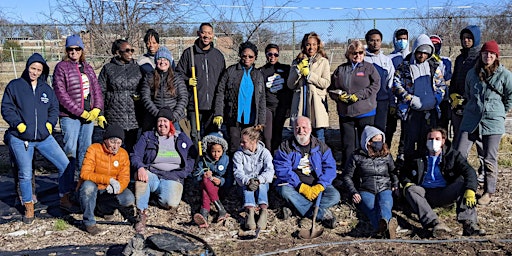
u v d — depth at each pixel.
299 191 5.58
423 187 5.53
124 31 11.70
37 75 5.51
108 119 6.36
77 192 5.54
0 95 16.19
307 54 6.32
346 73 6.20
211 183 5.65
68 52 5.92
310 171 5.73
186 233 5.34
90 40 12.18
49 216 5.91
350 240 5.25
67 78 5.85
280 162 5.72
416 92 6.12
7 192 6.75
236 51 11.32
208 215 5.82
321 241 5.23
